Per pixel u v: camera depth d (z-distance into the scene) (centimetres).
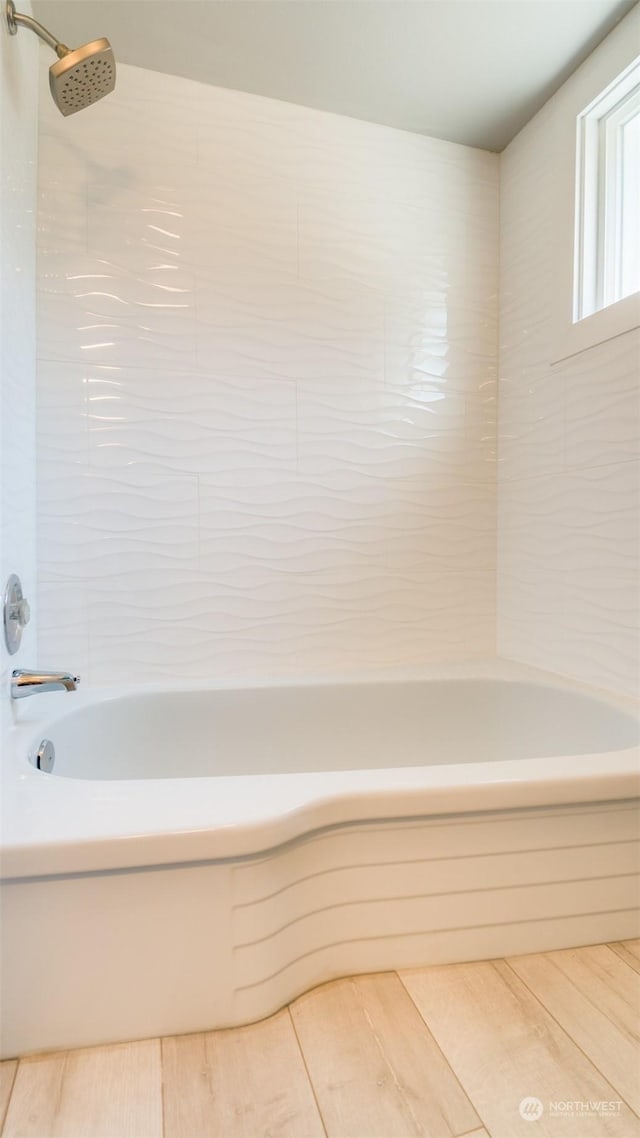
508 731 180
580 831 110
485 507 211
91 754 154
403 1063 85
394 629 200
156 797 95
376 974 104
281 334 186
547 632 188
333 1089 81
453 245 206
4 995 84
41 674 132
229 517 182
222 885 89
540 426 190
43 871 82
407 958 105
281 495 187
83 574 169
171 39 162
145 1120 77
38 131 163
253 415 184
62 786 99
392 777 104
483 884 107
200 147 178
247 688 173
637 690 153
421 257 202
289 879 96
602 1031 92
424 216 202
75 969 86
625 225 174
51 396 165
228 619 183
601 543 165
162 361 175
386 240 197
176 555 177
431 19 155
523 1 150
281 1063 85
